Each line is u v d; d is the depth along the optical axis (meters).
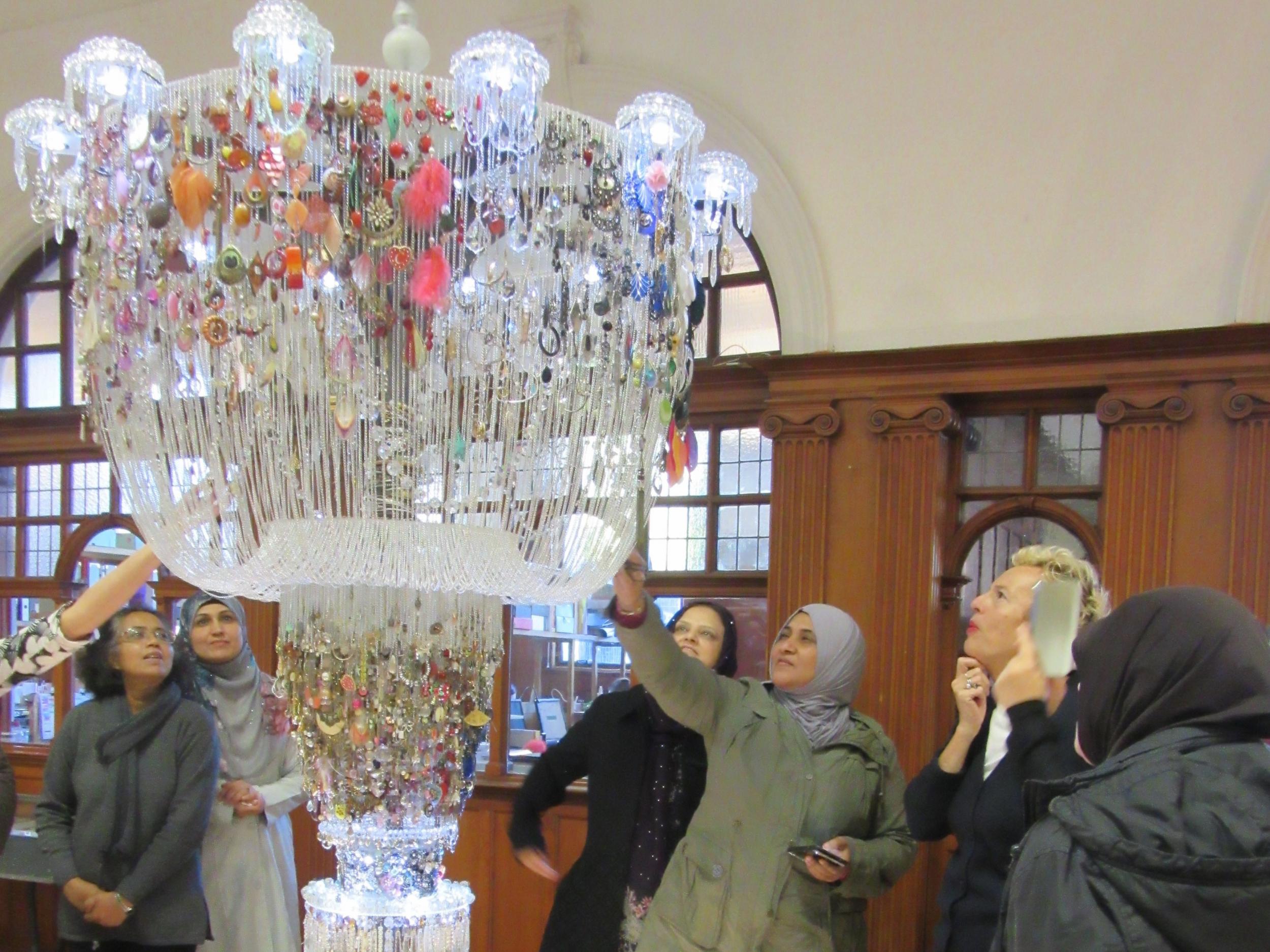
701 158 1.80
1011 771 2.13
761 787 2.48
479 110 1.31
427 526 1.38
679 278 1.62
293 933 3.19
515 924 4.20
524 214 1.39
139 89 1.38
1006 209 3.70
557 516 1.50
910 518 3.71
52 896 4.77
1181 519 3.37
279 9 1.28
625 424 1.54
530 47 1.33
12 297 5.32
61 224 1.64
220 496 1.41
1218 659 1.29
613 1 4.24
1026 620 2.16
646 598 2.30
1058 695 2.03
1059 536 3.77
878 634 3.73
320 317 1.30
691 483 4.31
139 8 4.80
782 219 4.00
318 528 1.37
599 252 1.44
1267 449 3.25
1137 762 1.26
